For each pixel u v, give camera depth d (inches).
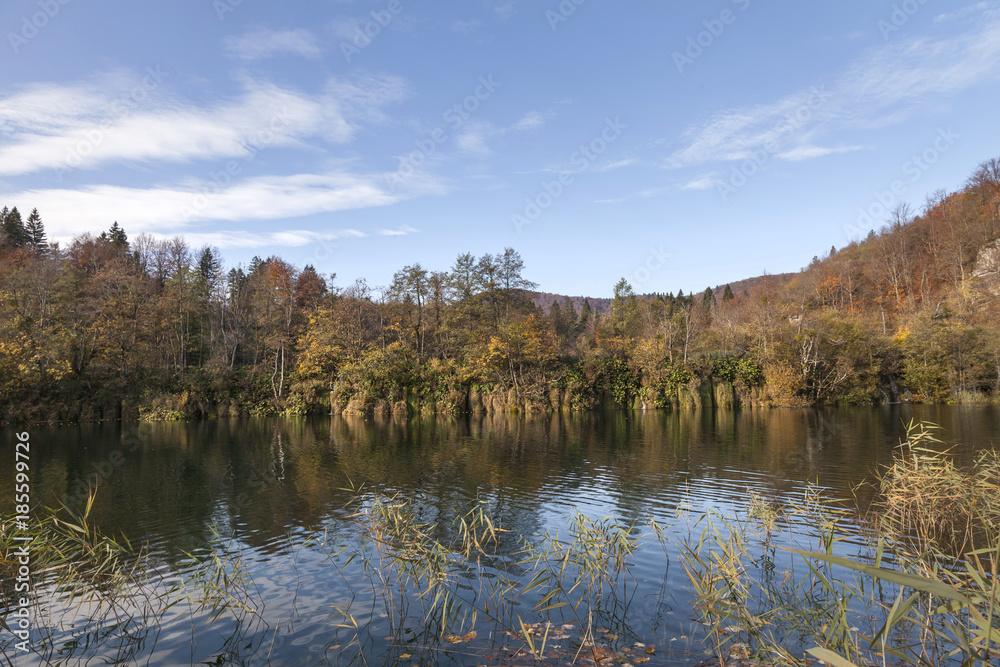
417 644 316.2
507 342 2187.5
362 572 438.3
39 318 1770.4
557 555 462.0
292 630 337.7
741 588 349.4
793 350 2181.3
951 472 453.4
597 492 707.4
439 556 399.5
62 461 1008.2
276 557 476.7
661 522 560.7
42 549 394.6
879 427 1346.0
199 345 2284.7
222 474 870.4
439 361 2255.2
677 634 323.3
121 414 1833.2
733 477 786.8
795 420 1606.8
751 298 3385.8
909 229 2928.2
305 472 878.4
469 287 2452.0
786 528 526.9
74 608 371.9
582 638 319.6
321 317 2268.7
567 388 2222.0
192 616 359.6
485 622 344.8
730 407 2183.8
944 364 2095.2
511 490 726.5
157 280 2282.2
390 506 434.0
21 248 2691.9
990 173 2842.0
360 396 2026.3
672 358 2341.3
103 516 619.2
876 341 2196.1
